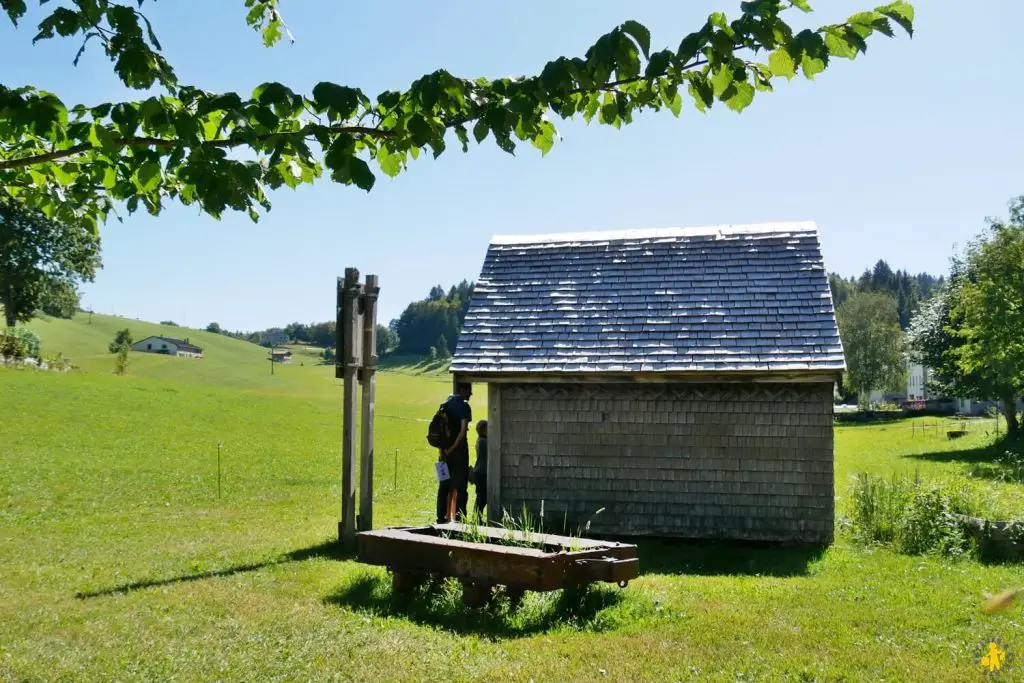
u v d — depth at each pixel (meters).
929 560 12.52
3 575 10.84
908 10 3.54
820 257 16.12
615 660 7.10
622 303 16.20
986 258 43.53
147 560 11.92
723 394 14.82
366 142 4.31
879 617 8.52
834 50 3.64
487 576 8.69
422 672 6.84
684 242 17.20
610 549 9.00
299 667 6.95
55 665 6.93
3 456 27.17
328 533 14.73
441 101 3.82
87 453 29.42
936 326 52.59
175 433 37.50
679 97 4.14
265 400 58.03
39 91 3.79
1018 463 30.22
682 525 14.80
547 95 3.82
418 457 35.75
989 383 45.72
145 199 4.80
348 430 12.83
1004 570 11.57
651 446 15.05
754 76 3.98
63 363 63.59
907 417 90.00
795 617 8.53
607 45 3.64
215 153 3.54
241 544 13.45
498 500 15.51
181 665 6.98
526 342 15.80
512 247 18.02
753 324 15.17
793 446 14.49
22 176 5.05
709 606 9.06
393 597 9.33
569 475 15.31
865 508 15.11
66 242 58.75
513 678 6.67
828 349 14.39
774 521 14.45
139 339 176.00
